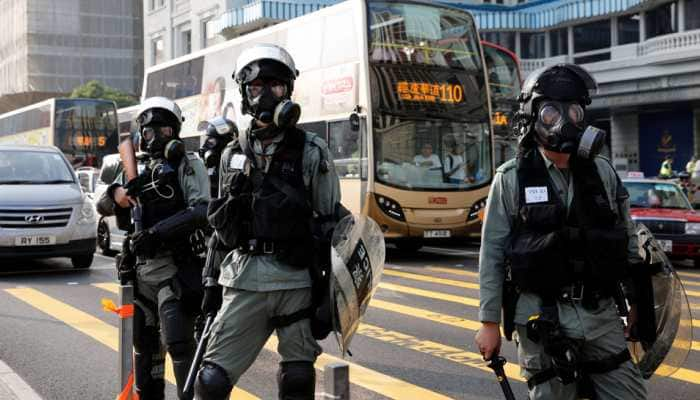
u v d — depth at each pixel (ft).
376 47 46.75
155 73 74.54
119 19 259.19
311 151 11.39
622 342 10.27
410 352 22.80
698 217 42.52
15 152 42.68
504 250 10.39
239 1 133.90
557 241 9.96
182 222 14.08
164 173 14.43
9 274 40.55
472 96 49.44
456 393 18.61
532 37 115.55
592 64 102.94
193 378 11.91
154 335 15.12
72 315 28.99
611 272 9.95
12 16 262.26
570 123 9.87
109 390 19.31
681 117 98.53
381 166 46.21
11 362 22.04
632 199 46.03
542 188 10.14
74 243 39.91
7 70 267.80
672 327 11.02
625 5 98.89
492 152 49.70
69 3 253.03
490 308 10.37
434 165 47.67
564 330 10.02
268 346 23.99
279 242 11.05
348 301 10.64
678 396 18.21
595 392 10.26
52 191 40.27
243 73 11.19
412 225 46.88
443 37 48.98
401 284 36.35
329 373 9.09
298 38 52.95
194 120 66.08
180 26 151.53
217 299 12.32
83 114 105.60
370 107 46.03
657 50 94.38
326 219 11.42
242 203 11.09
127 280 14.73
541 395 10.21
